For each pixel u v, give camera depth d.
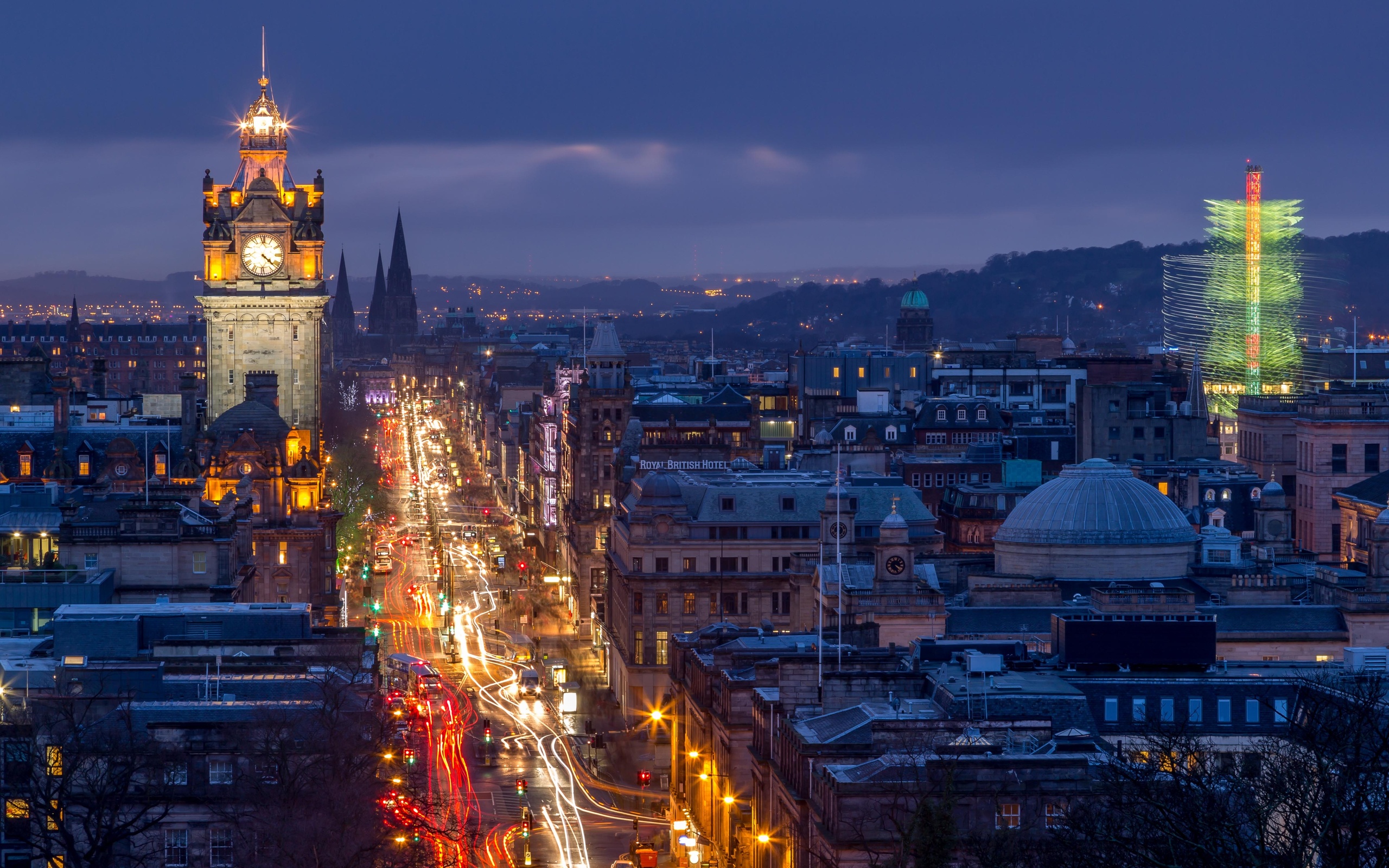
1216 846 117.62
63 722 175.62
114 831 165.38
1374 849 116.81
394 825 186.25
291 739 176.50
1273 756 146.62
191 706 184.50
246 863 167.50
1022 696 170.12
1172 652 183.25
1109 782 142.88
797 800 170.62
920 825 141.50
